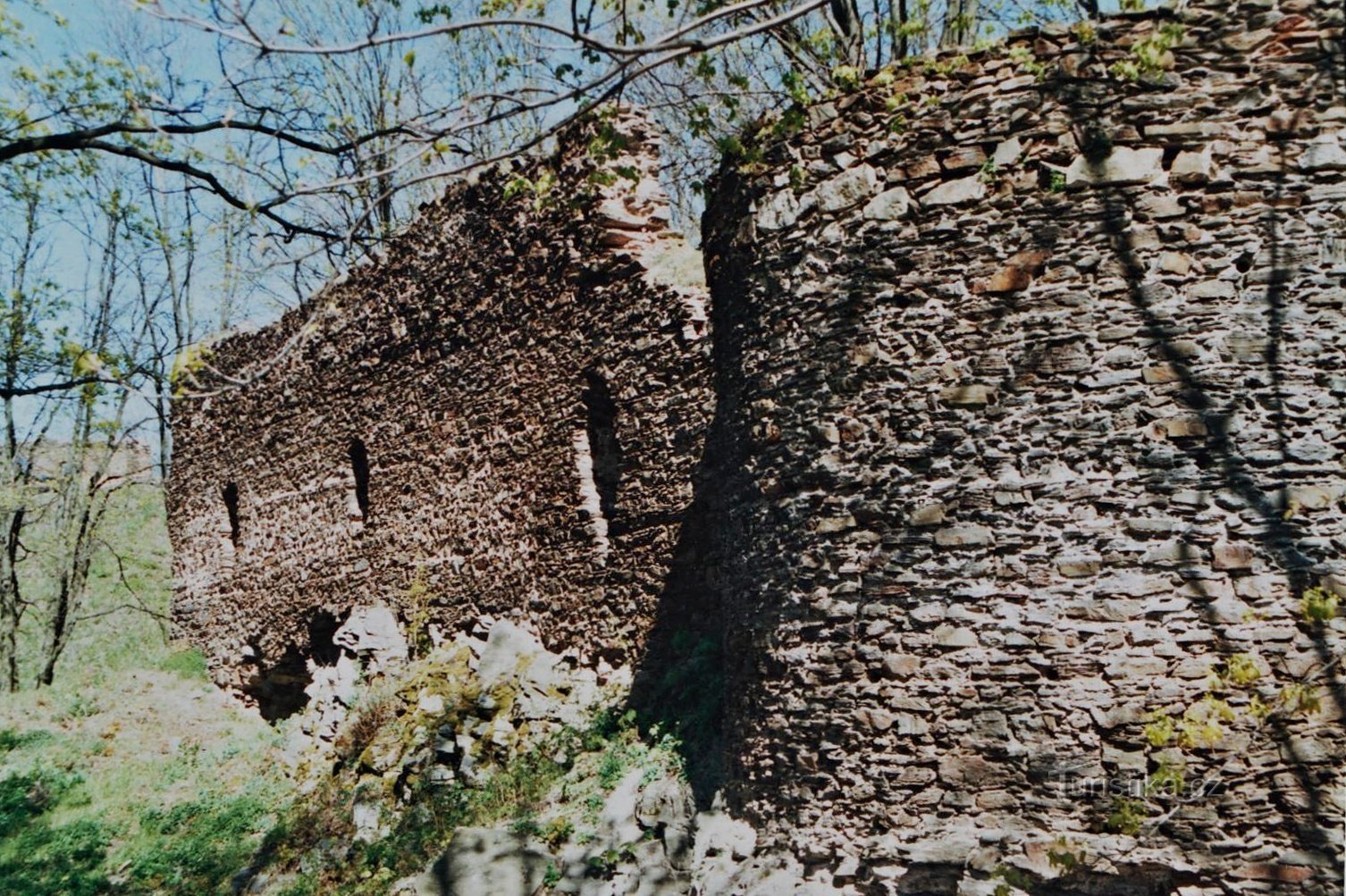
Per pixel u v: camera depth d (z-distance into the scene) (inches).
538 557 553.0
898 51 563.5
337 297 721.0
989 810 291.7
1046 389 301.3
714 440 462.9
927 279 316.5
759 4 228.7
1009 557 299.3
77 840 584.1
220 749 703.1
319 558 735.1
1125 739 283.6
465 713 512.7
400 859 454.9
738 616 356.2
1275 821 274.7
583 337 533.0
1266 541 284.2
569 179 542.0
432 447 637.9
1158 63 294.7
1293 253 290.8
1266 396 288.5
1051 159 305.6
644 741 442.3
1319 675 277.0
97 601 1078.4
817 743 317.7
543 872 380.2
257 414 816.9
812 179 337.7
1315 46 294.2
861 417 321.7
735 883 322.0
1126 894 280.4
